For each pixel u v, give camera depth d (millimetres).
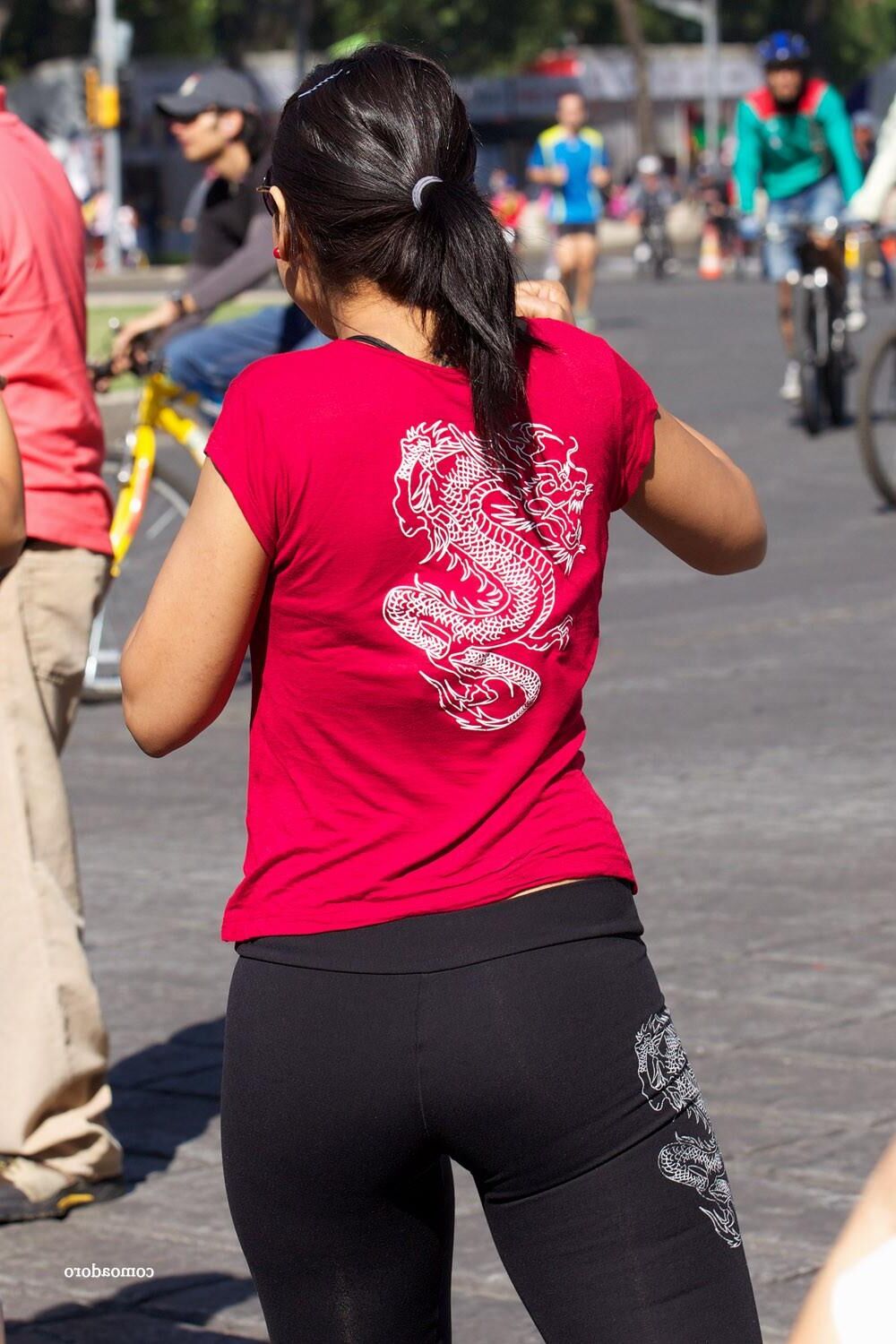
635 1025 4305
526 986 4238
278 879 4375
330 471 4258
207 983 10430
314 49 138750
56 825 7914
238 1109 4395
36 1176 7867
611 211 131625
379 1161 4316
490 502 4352
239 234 17594
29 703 7875
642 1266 4238
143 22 137500
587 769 14352
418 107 4461
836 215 29516
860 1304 2268
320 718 4332
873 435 23766
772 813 13117
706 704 16109
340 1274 4445
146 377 16406
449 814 4320
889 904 11273
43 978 7836
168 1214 7895
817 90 29156
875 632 18516
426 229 4355
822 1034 9414
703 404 34125
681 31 168000
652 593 20812
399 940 4270
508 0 141375
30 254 7926
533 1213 4309
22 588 7887
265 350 16656
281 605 4336
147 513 16562
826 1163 8039
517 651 4348
